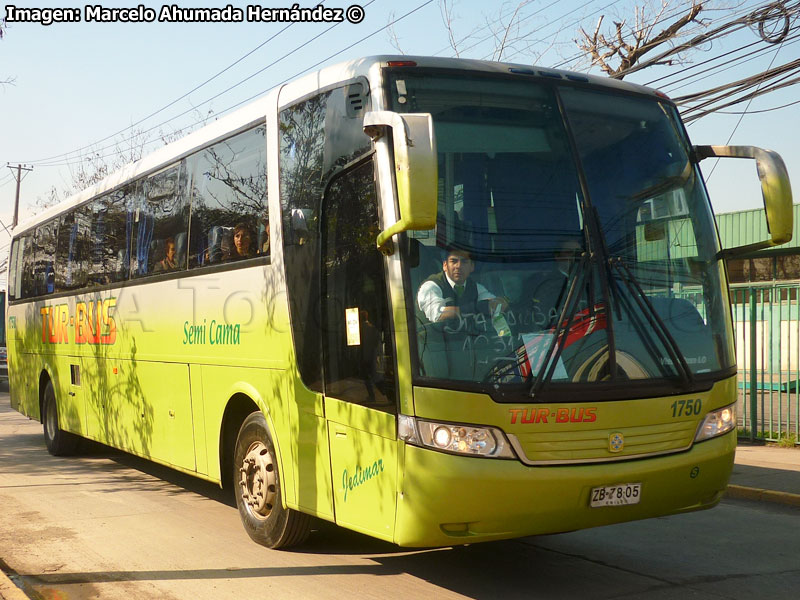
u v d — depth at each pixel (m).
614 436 5.30
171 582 6.12
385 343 5.40
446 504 5.04
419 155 4.78
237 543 7.27
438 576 6.27
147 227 9.50
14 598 5.56
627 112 6.18
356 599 5.70
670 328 5.73
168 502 9.14
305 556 6.83
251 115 7.45
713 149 6.27
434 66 5.76
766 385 17.55
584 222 5.63
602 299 5.47
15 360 14.96
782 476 10.29
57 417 12.66
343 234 5.94
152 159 9.59
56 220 12.90
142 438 9.52
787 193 5.78
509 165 5.61
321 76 6.45
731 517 8.55
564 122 5.89
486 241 5.39
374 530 5.50
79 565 6.59
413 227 4.79
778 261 25.34
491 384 5.10
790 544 7.39
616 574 6.37
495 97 5.79
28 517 8.34
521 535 5.22
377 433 5.45
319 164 6.31
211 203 8.04
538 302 5.34
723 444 5.79
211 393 7.88
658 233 5.91
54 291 12.79
